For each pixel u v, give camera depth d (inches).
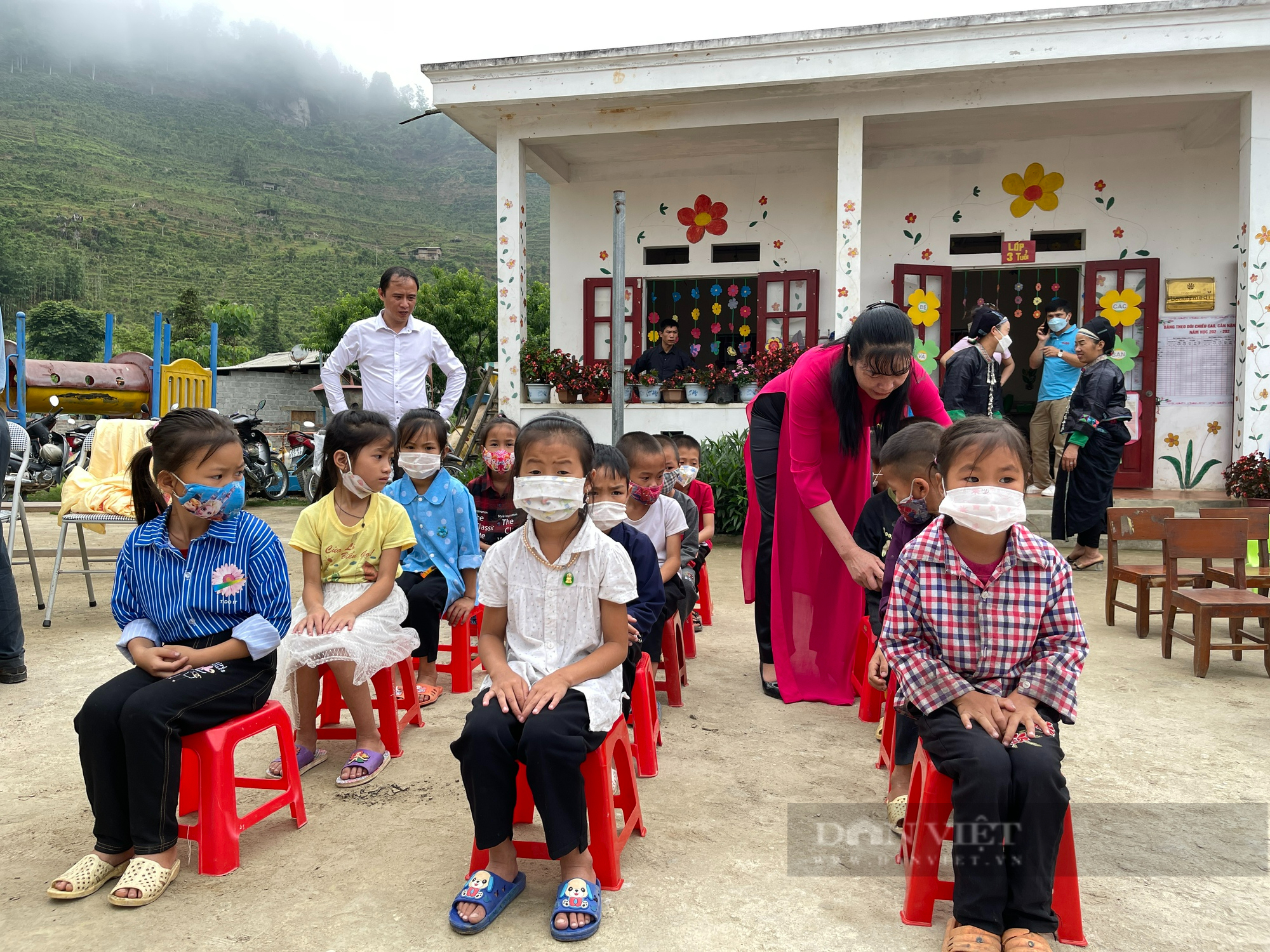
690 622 175.2
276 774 115.0
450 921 78.7
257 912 81.9
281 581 99.6
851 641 147.4
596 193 403.2
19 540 318.7
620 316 286.5
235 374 1010.7
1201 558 180.4
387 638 117.9
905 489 110.3
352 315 1072.8
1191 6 278.4
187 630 95.7
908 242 376.5
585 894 79.7
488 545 167.2
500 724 80.4
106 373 291.9
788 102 329.4
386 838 97.7
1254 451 305.3
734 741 128.4
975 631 84.8
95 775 86.0
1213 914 80.8
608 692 87.3
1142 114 327.3
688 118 339.0
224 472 94.0
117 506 191.3
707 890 85.7
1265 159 297.6
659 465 139.1
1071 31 288.4
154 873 84.7
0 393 175.5
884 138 359.6
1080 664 81.4
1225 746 125.3
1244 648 161.2
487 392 497.0
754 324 433.4
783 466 148.9
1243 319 307.7
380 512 124.0
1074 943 75.7
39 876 88.7
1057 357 320.5
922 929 79.1
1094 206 357.1
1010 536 85.1
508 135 352.5
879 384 125.0
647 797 107.8
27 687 150.1
